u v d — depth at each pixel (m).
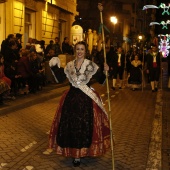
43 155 5.71
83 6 36.03
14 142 6.40
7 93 9.58
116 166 5.29
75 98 5.20
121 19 43.16
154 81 15.07
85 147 5.09
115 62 15.45
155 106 10.98
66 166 5.23
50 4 19.78
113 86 15.55
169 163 5.56
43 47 14.79
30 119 8.41
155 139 6.89
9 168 5.04
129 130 7.66
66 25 23.70
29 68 11.20
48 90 13.14
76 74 5.25
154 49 15.02
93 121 5.15
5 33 14.51
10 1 14.71
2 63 9.47
